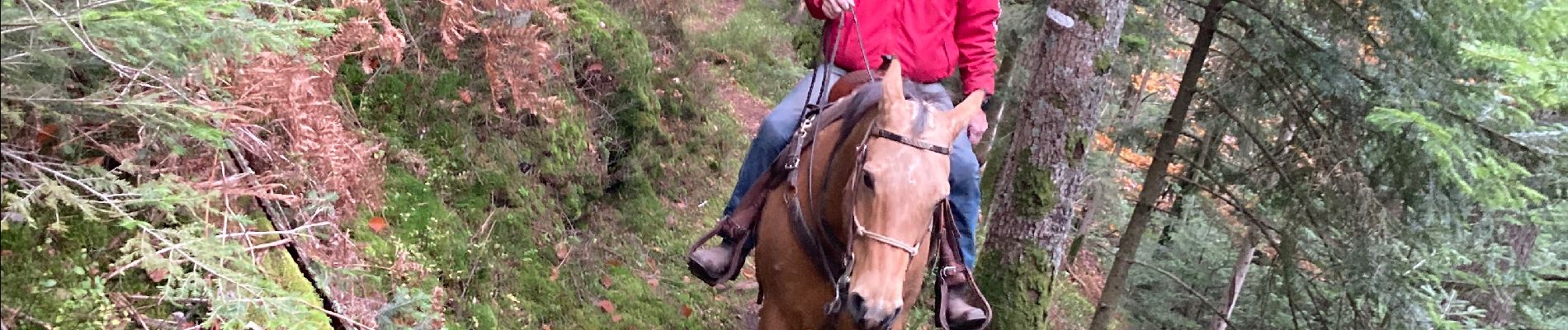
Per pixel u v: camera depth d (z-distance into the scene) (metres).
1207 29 6.16
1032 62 5.32
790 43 13.02
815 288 3.16
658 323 5.35
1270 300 7.07
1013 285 5.29
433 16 4.57
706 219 7.14
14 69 1.91
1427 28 4.94
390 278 3.52
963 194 3.40
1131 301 9.21
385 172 4.07
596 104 6.02
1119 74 7.59
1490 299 6.23
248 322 2.33
